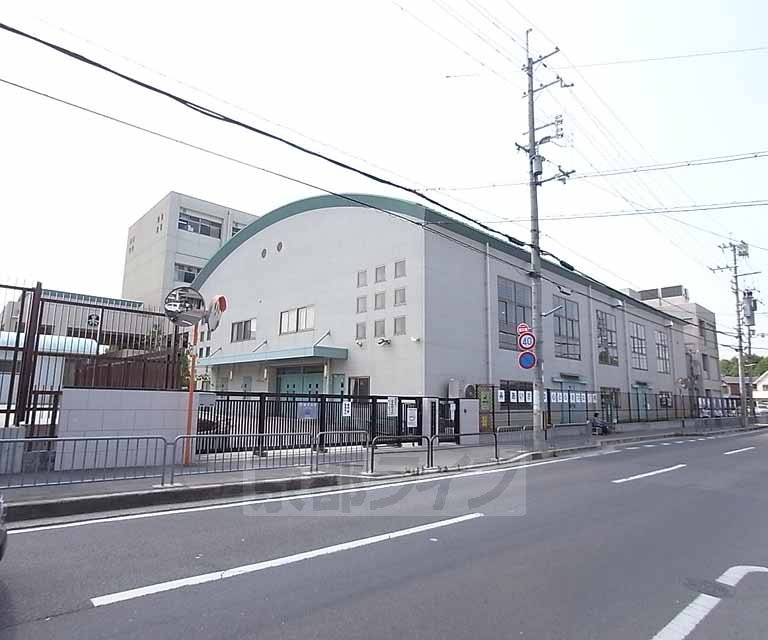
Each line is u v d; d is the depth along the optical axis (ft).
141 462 37.60
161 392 38.93
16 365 35.14
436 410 65.41
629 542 22.00
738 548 21.34
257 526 23.90
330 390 86.99
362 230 86.63
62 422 34.71
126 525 23.86
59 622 13.57
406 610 14.61
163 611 14.35
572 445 66.90
